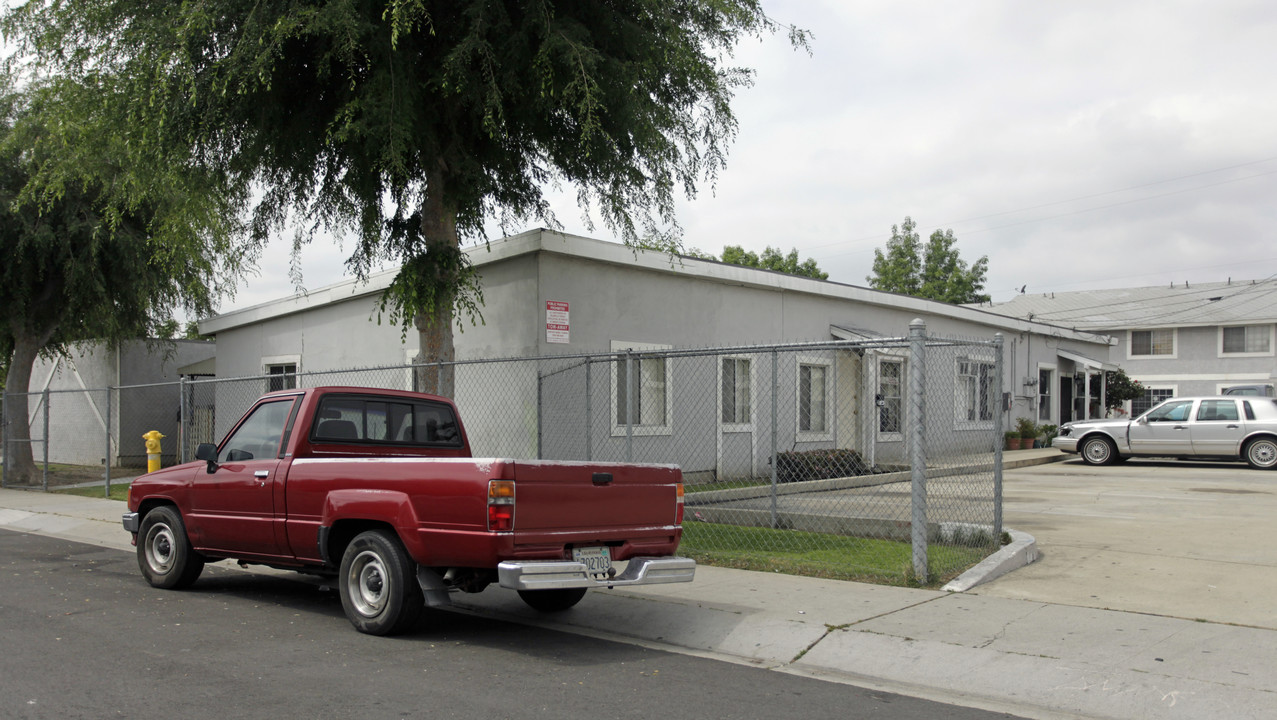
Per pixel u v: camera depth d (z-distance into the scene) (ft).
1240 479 55.57
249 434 25.80
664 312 50.29
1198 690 16.25
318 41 32.96
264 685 16.92
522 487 19.06
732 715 15.61
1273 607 22.18
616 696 16.62
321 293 57.16
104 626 22.04
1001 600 22.97
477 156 39.06
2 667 18.01
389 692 16.60
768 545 31.58
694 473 50.57
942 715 15.87
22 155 58.03
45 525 43.93
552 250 44.32
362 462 21.57
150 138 33.94
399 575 20.70
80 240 61.16
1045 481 55.11
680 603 23.65
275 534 23.53
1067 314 133.28
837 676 18.45
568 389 45.27
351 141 33.63
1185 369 120.26
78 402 81.05
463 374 48.42
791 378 57.31
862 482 48.75
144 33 33.06
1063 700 16.55
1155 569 26.96
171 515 27.07
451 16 34.65
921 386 24.85
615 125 36.14
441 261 36.55
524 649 20.29
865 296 62.75
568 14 35.04
